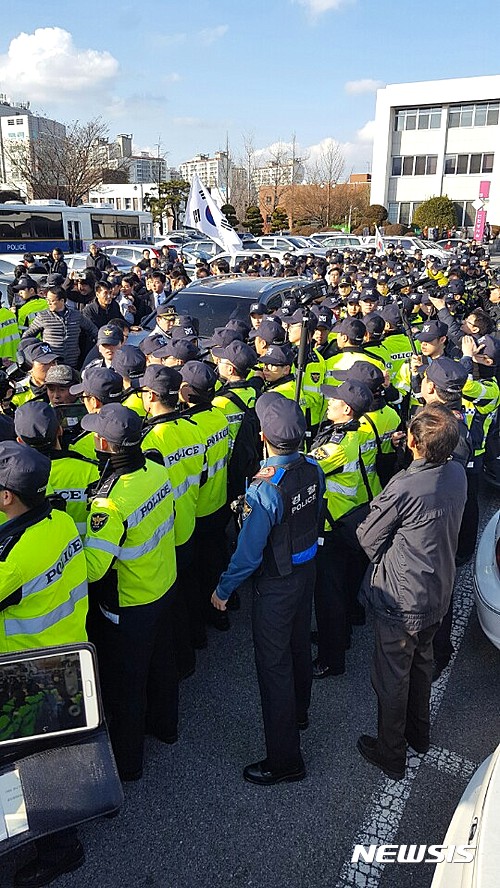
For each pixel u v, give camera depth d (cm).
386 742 311
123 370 434
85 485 319
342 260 1747
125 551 283
